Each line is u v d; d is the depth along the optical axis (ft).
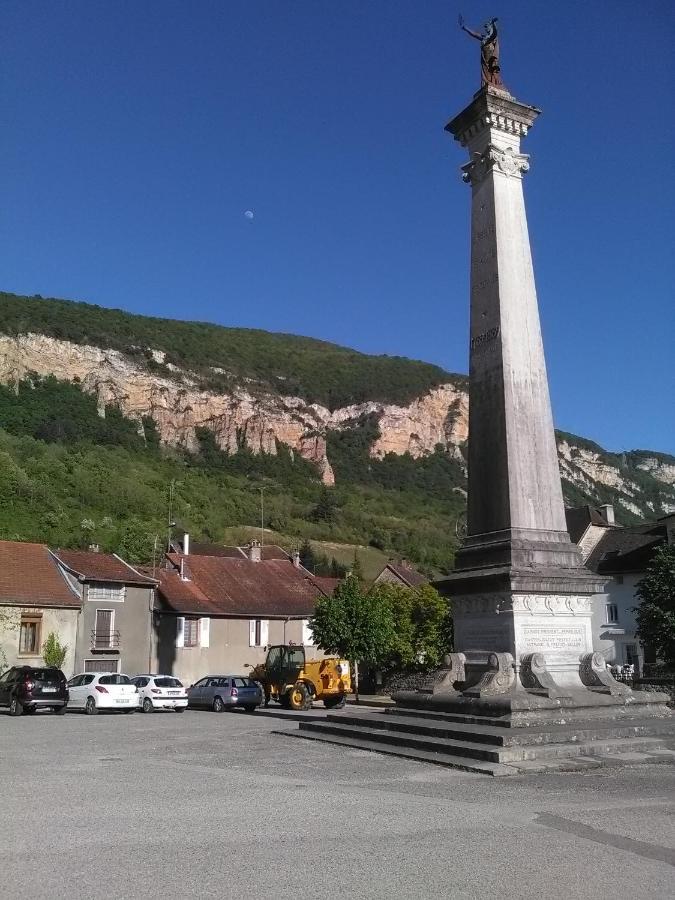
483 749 38.11
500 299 54.80
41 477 274.98
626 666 124.16
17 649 117.19
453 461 623.36
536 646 48.60
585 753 38.45
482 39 61.46
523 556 49.80
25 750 48.01
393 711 52.37
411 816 26.40
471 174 59.47
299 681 103.14
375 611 121.39
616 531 169.99
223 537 309.83
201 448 526.16
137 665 131.75
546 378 55.11
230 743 51.29
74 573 126.00
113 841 23.06
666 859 21.21
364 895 18.20
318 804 28.55
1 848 22.21
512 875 19.80
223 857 21.31
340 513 426.10
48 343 498.69
